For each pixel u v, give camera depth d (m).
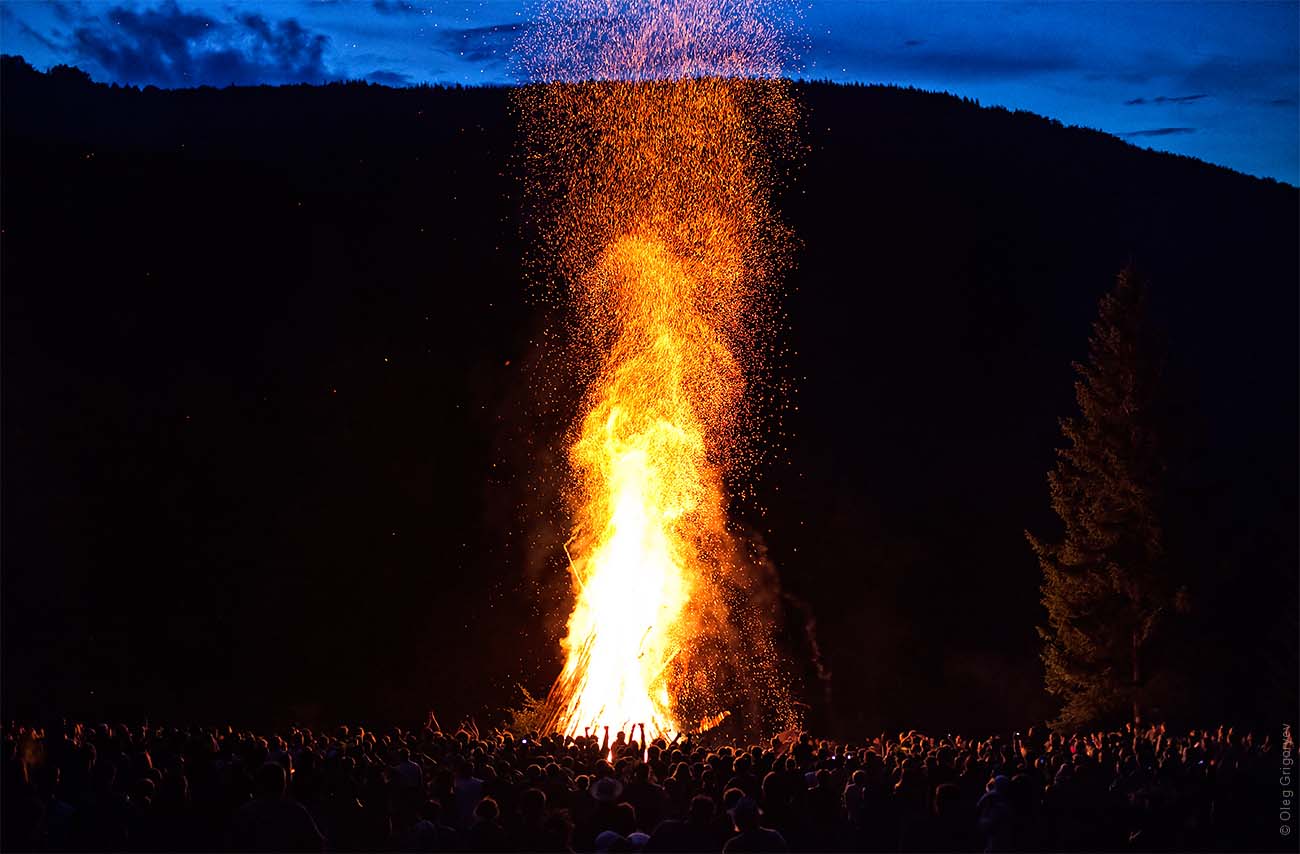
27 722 30.75
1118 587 31.94
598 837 8.90
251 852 7.89
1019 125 140.00
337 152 120.31
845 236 109.69
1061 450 33.75
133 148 118.06
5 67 135.12
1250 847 14.53
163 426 73.19
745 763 12.37
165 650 46.97
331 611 52.91
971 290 105.56
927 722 44.75
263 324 90.75
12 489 60.62
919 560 64.62
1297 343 107.44
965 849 9.73
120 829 9.62
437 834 9.07
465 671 46.44
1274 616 37.78
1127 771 14.88
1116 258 116.81
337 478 68.25
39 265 93.56
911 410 88.00
